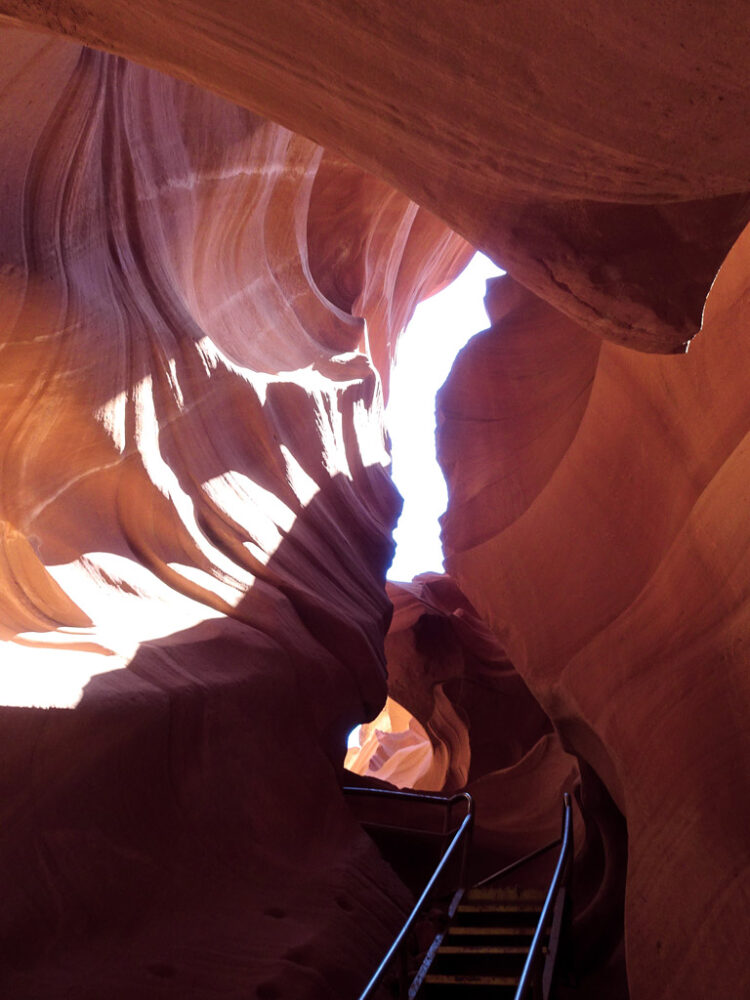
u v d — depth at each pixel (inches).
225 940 161.0
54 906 143.9
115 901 153.6
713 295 204.1
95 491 225.6
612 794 244.1
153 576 225.5
